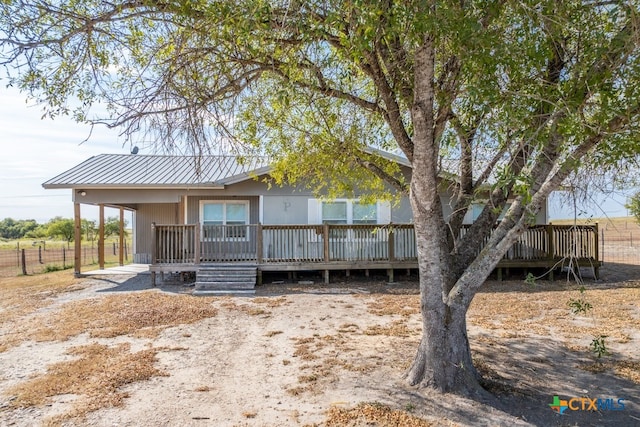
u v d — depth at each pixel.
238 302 9.75
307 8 3.82
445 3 3.58
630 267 15.10
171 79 4.66
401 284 12.09
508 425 4.00
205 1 4.03
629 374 5.30
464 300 4.75
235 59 4.65
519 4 3.84
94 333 7.23
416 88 4.32
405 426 3.94
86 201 13.77
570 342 6.55
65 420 4.09
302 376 5.20
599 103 3.96
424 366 4.83
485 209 5.25
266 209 13.55
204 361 5.80
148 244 17.75
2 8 4.00
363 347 6.35
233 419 4.12
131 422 4.05
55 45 4.36
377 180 7.24
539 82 4.13
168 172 14.55
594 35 4.14
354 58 3.82
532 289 11.05
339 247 12.44
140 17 4.47
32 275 16.44
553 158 4.23
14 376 5.28
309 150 6.91
